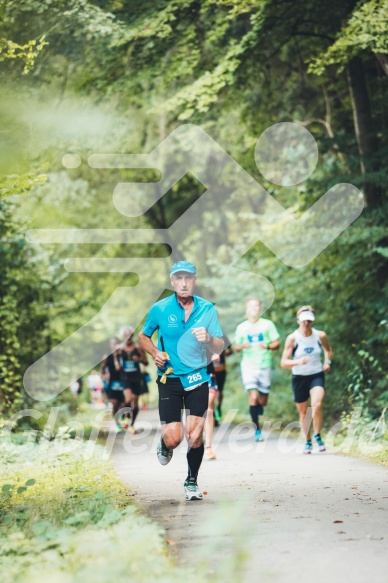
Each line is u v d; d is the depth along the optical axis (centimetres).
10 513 1836
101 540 1310
